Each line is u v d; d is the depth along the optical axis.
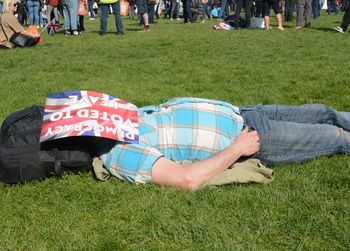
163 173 3.70
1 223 3.40
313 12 23.19
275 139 4.01
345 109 6.23
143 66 9.75
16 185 3.94
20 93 7.47
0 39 13.27
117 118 3.83
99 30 18.66
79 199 3.72
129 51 12.05
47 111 3.88
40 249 3.05
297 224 3.23
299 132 4.06
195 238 3.13
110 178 3.95
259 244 3.06
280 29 16.73
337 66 9.20
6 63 10.66
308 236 3.11
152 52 11.78
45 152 3.83
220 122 3.96
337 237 3.07
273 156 4.08
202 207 3.49
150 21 21.66
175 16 26.95
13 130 3.93
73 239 3.15
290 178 3.93
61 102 3.92
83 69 9.60
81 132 3.62
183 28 18.80
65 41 14.80
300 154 4.13
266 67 9.35
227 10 26.23
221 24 17.88
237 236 3.14
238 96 6.98
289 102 6.65
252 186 3.80
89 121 3.71
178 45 13.04
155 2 21.42
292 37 14.16
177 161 3.92
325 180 3.91
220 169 3.75
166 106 4.09
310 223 3.23
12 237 3.20
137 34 16.56
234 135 3.98
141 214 3.44
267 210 3.44
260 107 4.39
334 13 28.53
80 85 8.02
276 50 11.56
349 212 3.36
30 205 3.66
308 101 6.65
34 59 11.14
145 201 3.60
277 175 4.00
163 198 3.59
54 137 3.63
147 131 3.90
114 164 3.81
